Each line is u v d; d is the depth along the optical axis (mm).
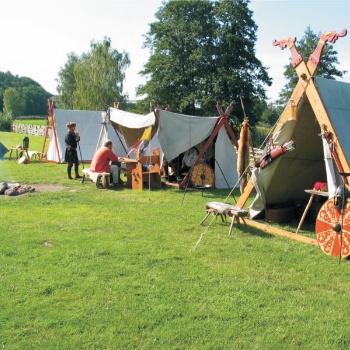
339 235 6395
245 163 10031
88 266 5816
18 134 47406
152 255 6344
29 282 5203
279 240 7359
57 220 8445
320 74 36125
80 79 58375
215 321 4324
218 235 7543
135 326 4184
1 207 9547
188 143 12727
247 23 39594
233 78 37156
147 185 13102
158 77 42250
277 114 46875
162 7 43594
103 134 15945
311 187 9195
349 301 4906
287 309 4641
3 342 3854
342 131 6801
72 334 4023
